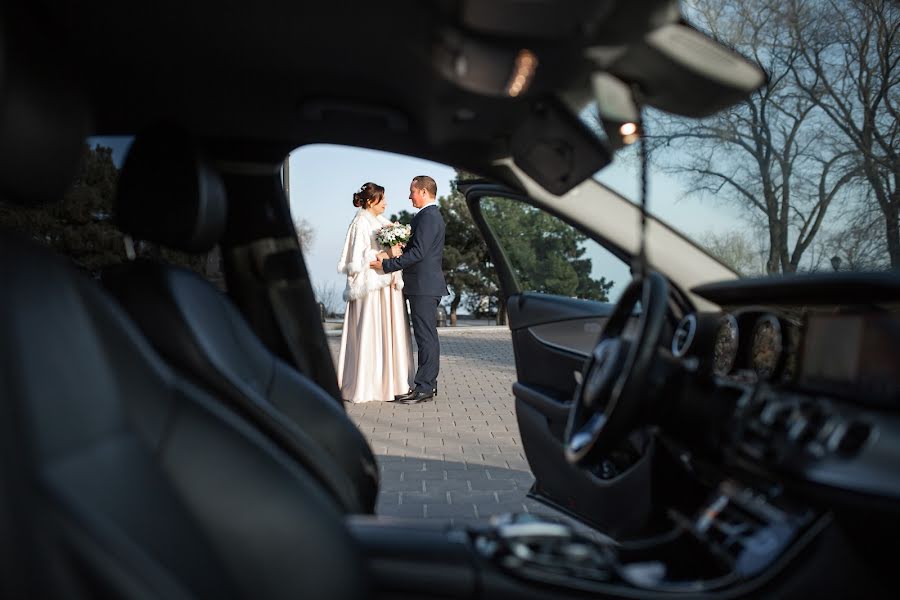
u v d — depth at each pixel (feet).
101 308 4.00
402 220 58.65
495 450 17.90
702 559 5.64
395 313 24.07
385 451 17.83
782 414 5.48
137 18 5.21
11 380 2.79
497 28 4.35
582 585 4.69
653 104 6.01
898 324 4.84
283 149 8.30
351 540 4.56
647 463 7.91
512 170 7.22
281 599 4.19
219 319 6.48
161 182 6.01
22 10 3.47
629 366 5.41
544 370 10.62
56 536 2.74
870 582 5.08
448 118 6.39
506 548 4.74
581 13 4.17
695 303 7.29
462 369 32.07
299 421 7.45
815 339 5.61
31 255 3.25
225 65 6.04
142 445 3.67
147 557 3.05
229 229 8.75
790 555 5.12
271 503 4.25
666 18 4.94
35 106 3.51
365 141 7.46
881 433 4.78
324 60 5.86
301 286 9.12
